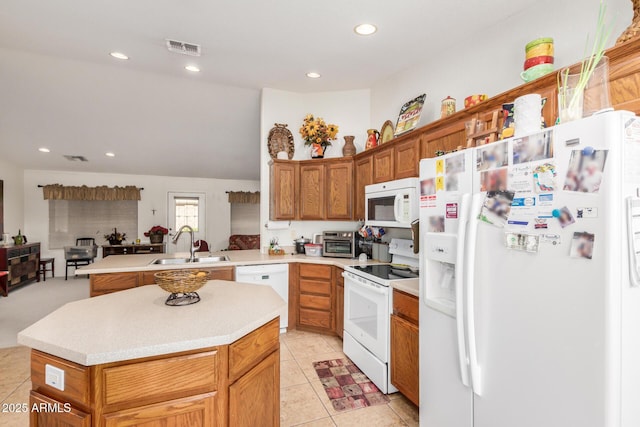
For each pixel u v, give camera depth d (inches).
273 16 91.5
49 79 139.6
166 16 92.5
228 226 303.1
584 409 37.8
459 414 57.1
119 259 135.6
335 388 92.2
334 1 84.7
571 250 39.1
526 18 84.1
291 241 157.4
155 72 133.6
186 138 204.2
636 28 50.4
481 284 51.2
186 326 50.6
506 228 47.3
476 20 91.2
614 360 35.6
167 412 44.9
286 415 79.9
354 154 141.1
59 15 92.9
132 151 218.2
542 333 42.3
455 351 58.2
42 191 253.8
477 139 61.2
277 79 138.6
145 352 43.3
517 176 46.1
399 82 130.2
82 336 46.4
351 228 154.9
